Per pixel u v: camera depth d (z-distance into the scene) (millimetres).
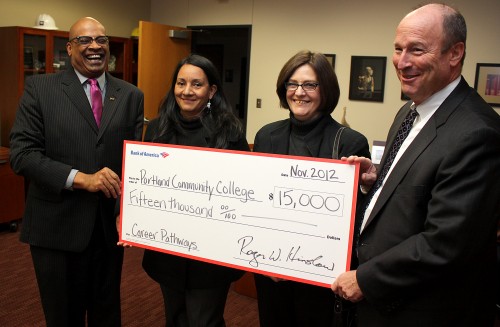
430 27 1079
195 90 1636
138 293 2873
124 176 1590
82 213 1777
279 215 1366
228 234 1443
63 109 1748
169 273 1657
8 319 2473
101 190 1704
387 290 1090
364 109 4488
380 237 1170
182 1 5516
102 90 1874
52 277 1801
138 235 1586
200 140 1681
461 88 1146
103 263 1917
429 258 1021
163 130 1703
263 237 1392
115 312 1978
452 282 1102
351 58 4465
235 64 7289
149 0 5754
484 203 1000
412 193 1104
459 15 1098
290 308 1607
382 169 1299
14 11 4348
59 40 4398
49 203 1752
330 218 1301
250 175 1399
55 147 1746
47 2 4609
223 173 1438
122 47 5055
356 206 1389
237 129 1709
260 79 5062
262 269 1400
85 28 1770
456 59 1110
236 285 2955
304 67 1526
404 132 1265
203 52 7492
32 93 1753
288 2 4758
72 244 1772
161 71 4934
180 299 1724
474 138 1014
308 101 1541
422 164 1098
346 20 4453
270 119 5062
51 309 1830
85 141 1763
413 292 1100
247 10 5039
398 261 1062
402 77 1155
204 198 1472
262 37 4984
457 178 1017
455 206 1000
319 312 1519
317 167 1310
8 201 3873
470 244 1007
